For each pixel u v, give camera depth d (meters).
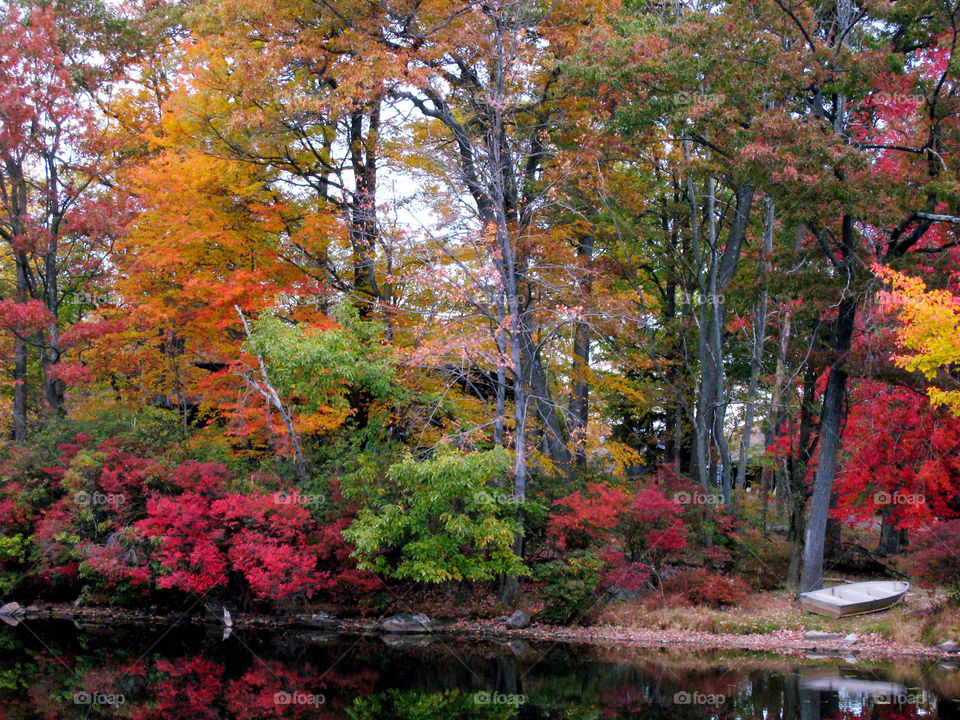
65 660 16.58
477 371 22.78
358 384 20.06
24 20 23.45
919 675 14.57
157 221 21.39
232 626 19.50
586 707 12.95
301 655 16.92
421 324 20.38
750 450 27.14
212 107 21.41
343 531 18.09
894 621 17.98
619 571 18.81
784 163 16.61
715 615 18.64
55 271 23.41
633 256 26.47
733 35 18.33
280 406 19.47
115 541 19.09
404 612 19.38
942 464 20.42
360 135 23.75
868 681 14.16
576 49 20.97
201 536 18.41
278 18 21.08
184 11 25.72
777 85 18.00
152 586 20.30
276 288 21.25
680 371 26.66
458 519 17.89
